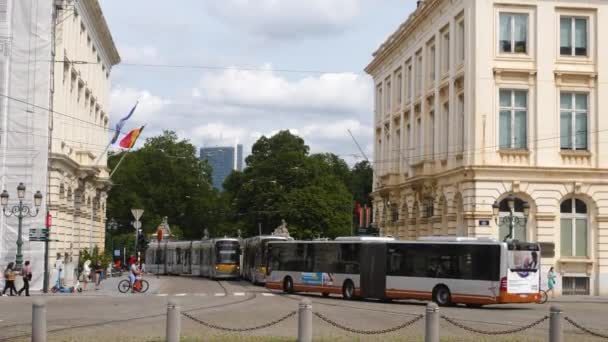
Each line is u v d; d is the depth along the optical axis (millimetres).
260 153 101000
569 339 22000
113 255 89375
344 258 44625
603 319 30250
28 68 48688
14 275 42750
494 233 47500
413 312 32625
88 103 64688
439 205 54250
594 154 49031
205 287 55719
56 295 43469
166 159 110375
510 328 25500
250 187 96438
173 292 48344
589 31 49531
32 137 48438
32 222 47969
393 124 68750
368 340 20922
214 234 110875
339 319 28406
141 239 55312
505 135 49000
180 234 106125
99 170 63312
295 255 48844
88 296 42656
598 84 49188
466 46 49438
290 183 96438
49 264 48625
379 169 74188
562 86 49062
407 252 40781
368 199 127500
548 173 48281
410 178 58750
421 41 60219
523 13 49219
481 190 47812
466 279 37906
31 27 48812
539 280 37500
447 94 54031
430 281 39406
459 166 49219
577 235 49031
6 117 48375
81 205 60188
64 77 53625
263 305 35500
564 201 49094
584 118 49531
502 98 49094
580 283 48625
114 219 108000
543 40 48938
